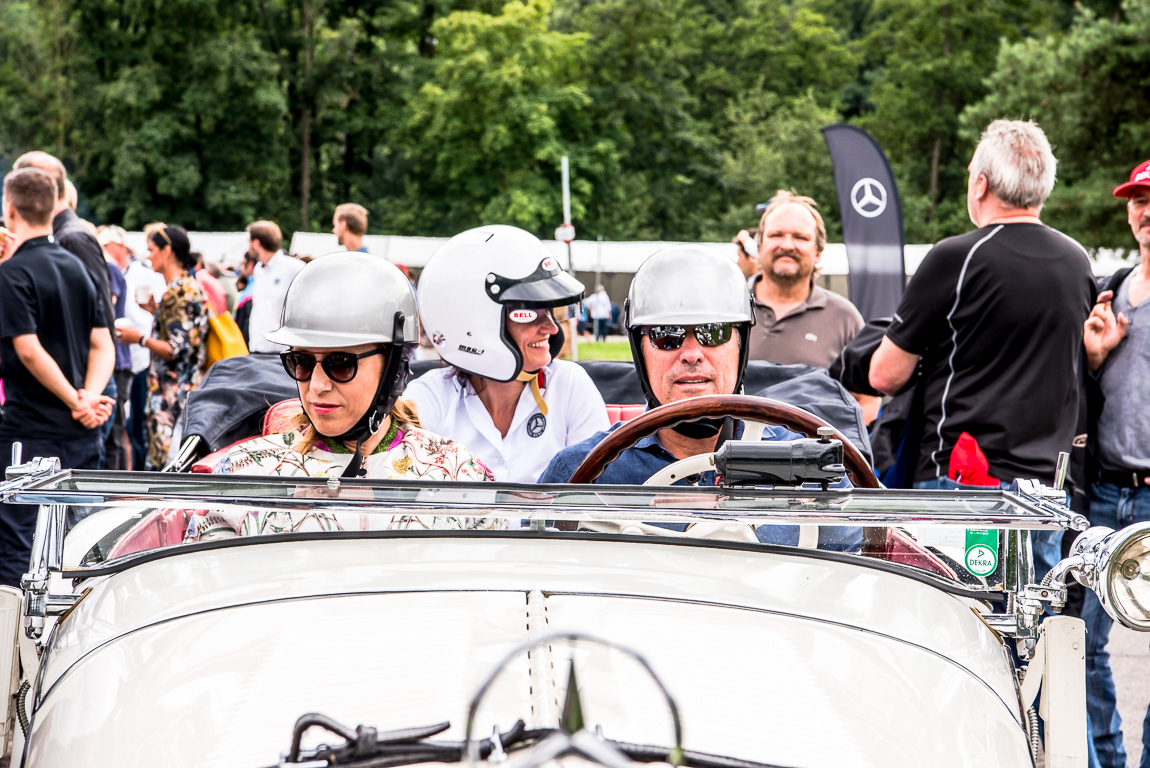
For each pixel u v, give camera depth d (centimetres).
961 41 5341
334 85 4641
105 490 173
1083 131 2173
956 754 148
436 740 128
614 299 3108
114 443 752
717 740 134
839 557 189
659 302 251
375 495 178
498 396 340
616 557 179
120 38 4459
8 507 461
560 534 185
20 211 491
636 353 261
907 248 1847
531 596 163
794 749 136
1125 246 2189
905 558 193
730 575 178
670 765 126
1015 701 175
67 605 185
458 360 324
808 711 143
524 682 140
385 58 4809
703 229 5147
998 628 192
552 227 4409
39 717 158
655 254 263
